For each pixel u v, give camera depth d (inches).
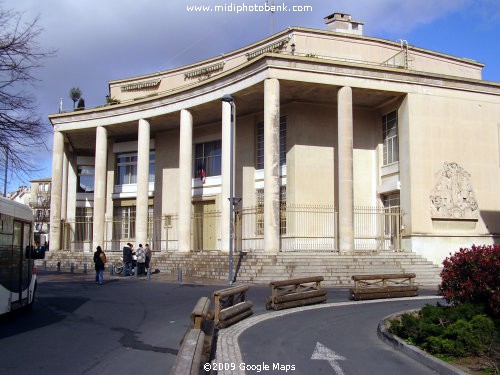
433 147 1088.8
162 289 776.9
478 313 379.2
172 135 1417.3
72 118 1409.9
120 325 454.9
